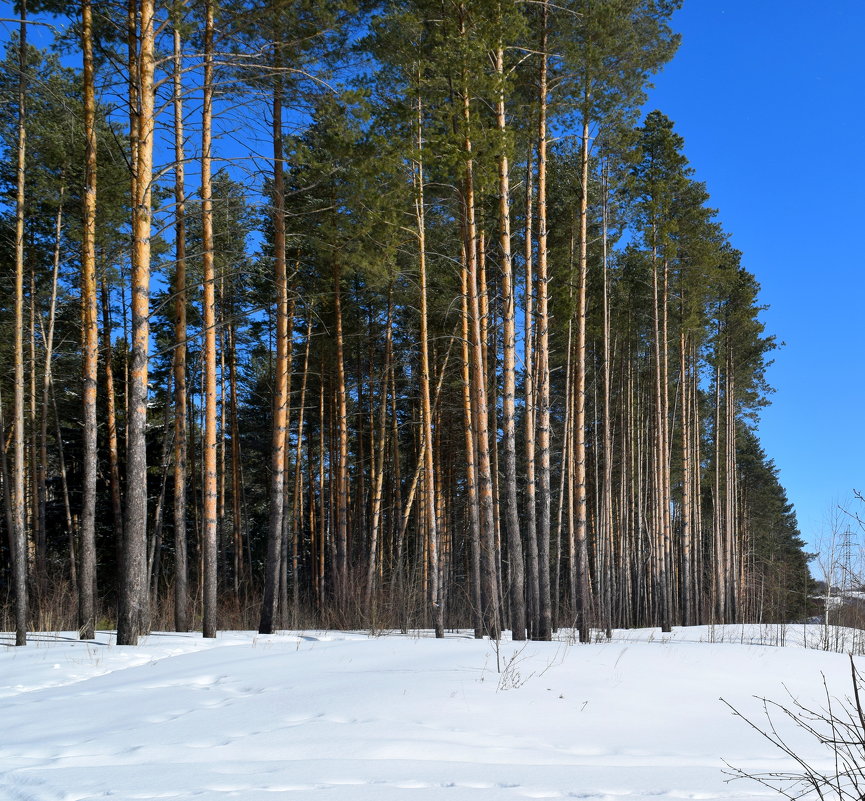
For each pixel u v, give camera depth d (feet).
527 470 57.21
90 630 42.45
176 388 58.29
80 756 16.49
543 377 56.34
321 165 56.65
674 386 135.95
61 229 73.67
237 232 68.85
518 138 57.06
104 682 26.94
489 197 61.77
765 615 113.19
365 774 14.82
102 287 79.05
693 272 102.47
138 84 42.91
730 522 127.95
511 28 49.96
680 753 17.76
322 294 77.71
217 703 21.63
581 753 17.38
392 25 52.95
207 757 16.14
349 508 111.45
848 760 17.69
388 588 76.43
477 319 52.90
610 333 103.55
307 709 20.33
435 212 67.87
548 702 21.61
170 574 96.17
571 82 56.90
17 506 41.34
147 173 42.60
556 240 74.28
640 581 109.29
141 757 16.20
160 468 82.74
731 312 133.90
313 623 69.05
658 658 30.04
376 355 103.65
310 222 71.10
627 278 104.12
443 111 51.13
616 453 125.18
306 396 106.01
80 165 57.26
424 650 32.17
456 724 18.99
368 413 115.65
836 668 30.81
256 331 101.86
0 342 75.77
